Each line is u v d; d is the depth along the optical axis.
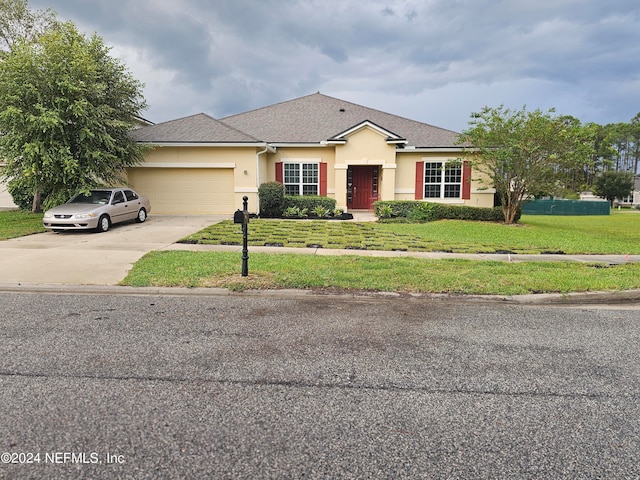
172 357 3.79
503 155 13.96
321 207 16.97
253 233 12.14
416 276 6.93
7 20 18.67
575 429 2.69
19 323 4.70
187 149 16.62
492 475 2.21
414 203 16.59
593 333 4.61
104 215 12.21
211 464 2.27
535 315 5.28
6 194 22.02
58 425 2.65
